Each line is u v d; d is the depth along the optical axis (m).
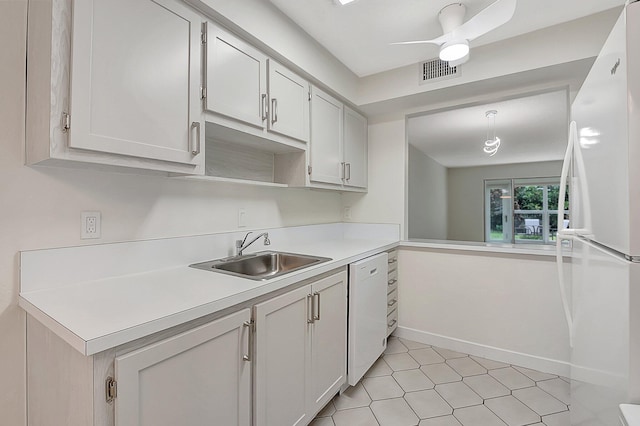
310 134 2.14
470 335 2.46
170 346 0.91
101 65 1.01
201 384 1.01
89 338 0.74
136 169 1.26
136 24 1.11
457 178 7.77
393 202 2.91
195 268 1.56
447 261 2.58
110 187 1.34
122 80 1.06
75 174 1.24
